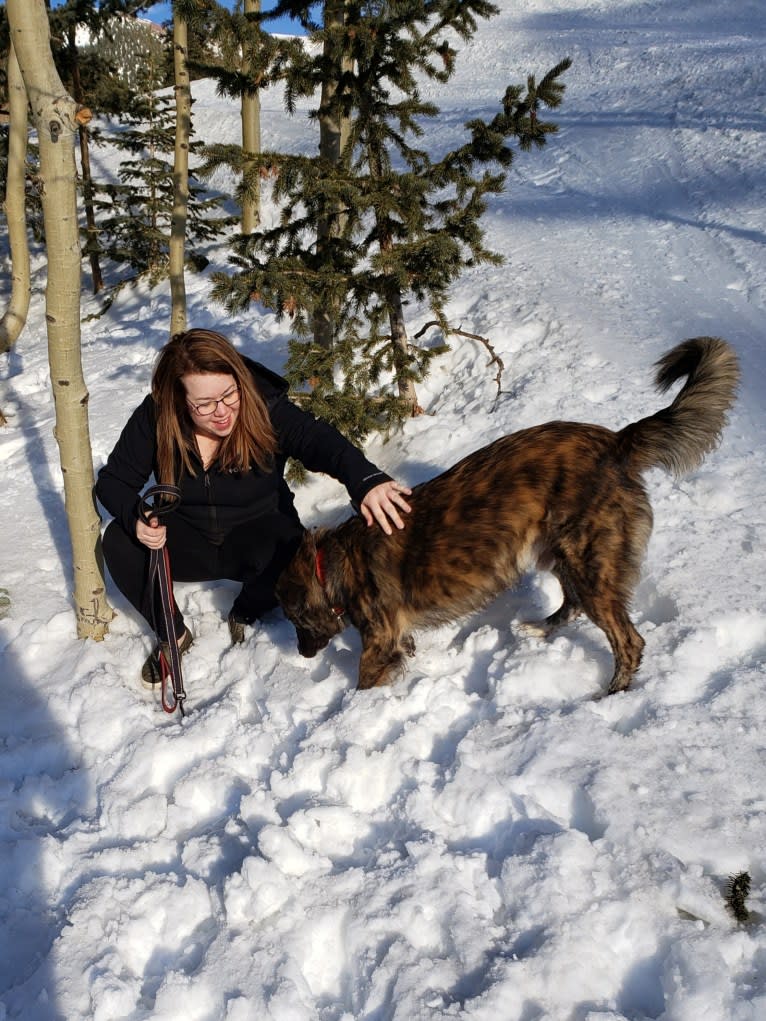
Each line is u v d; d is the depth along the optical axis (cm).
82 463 357
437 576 317
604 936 216
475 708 311
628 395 527
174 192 723
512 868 234
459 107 1839
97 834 276
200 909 241
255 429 325
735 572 357
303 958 226
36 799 298
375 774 280
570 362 580
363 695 315
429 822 260
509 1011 200
